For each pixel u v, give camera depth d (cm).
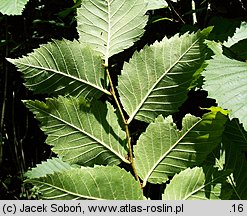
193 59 45
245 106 48
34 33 114
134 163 45
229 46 63
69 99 44
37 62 45
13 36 120
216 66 54
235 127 50
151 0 69
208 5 79
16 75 132
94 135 44
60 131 44
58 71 45
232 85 51
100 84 46
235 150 49
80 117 44
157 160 45
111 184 42
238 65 54
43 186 42
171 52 45
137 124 77
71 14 95
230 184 47
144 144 45
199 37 45
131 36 47
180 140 44
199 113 69
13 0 68
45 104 44
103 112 45
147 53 45
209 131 44
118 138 45
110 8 47
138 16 47
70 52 45
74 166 48
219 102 49
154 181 45
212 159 48
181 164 44
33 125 136
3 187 134
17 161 131
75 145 44
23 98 135
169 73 45
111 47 46
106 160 45
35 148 136
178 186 44
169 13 83
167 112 45
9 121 138
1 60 127
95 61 46
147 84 45
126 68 45
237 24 71
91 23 47
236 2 79
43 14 111
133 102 45
